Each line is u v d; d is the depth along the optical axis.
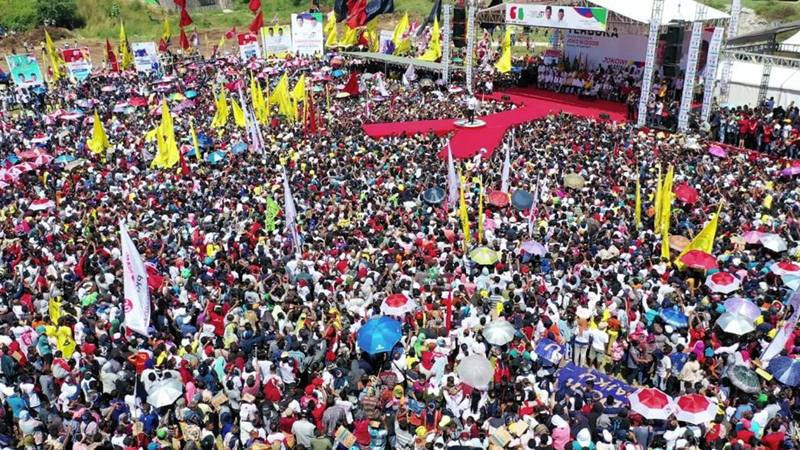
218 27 89.69
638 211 21.92
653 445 12.84
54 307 17.36
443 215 23.45
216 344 15.44
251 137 34.72
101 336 16.03
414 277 18.44
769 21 80.12
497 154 30.67
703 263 18.56
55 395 14.88
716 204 23.47
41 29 78.81
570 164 28.00
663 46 43.88
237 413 14.34
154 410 13.72
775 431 12.49
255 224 22.52
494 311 16.70
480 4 56.25
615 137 33.53
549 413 13.26
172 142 29.75
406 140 34.12
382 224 22.36
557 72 49.66
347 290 17.94
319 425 13.44
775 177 27.64
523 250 19.52
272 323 16.48
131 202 25.66
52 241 21.98
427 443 12.71
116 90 49.06
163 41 66.25
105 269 19.59
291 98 41.38
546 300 17.00
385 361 15.73
